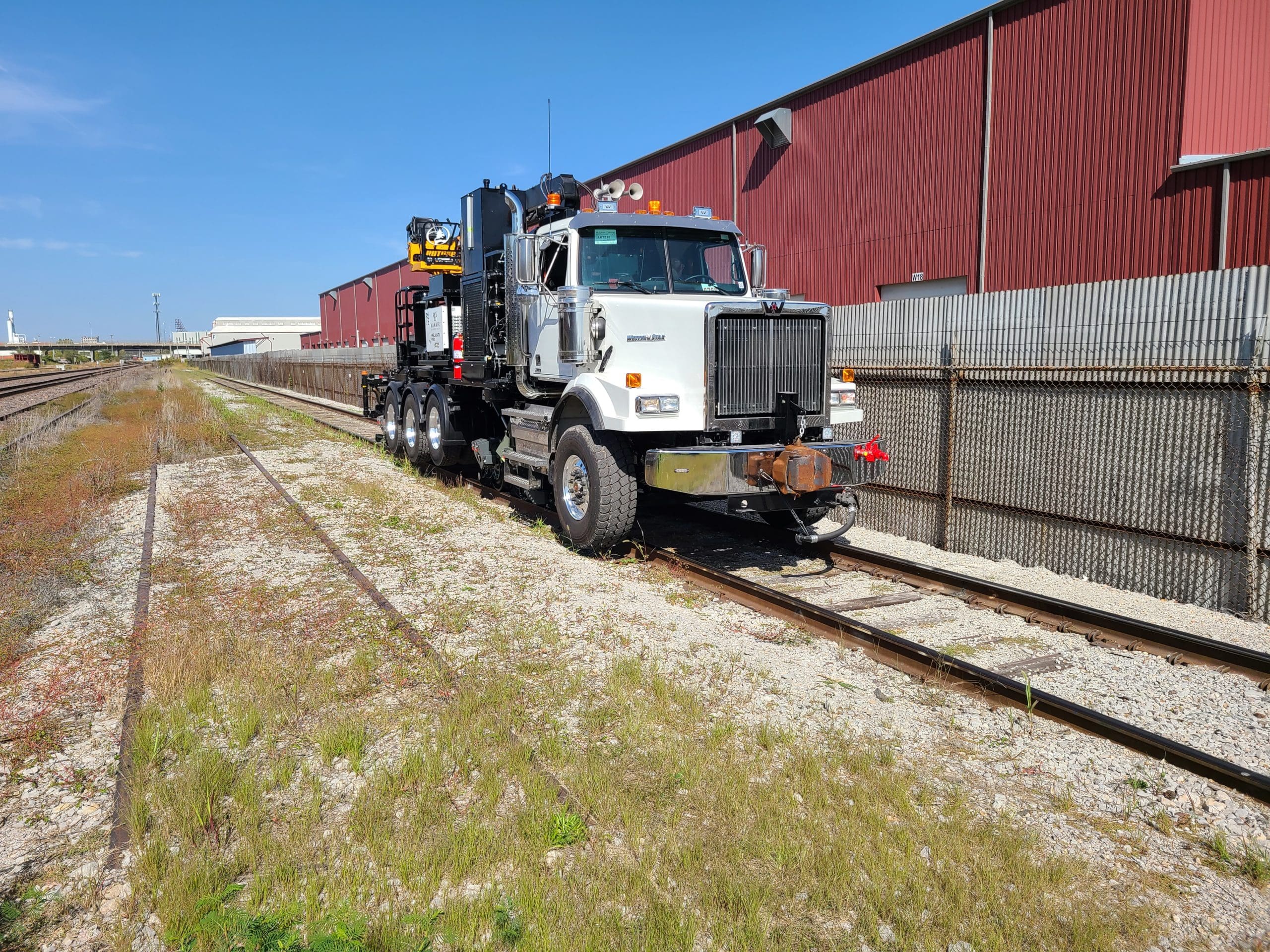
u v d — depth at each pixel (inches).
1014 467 291.6
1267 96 512.7
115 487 430.0
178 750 149.0
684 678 183.3
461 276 439.8
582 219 301.7
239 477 465.4
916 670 188.2
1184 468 241.8
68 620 225.8
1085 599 249.0
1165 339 245.1
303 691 175.0
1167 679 186.9
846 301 744.3
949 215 638.5
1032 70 569.3
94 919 106.7
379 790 133.3
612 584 262.5
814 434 289.1
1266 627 221.5
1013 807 133.6
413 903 107.7
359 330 1969.7
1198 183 481.7
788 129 788.6
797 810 130.3
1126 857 121.1
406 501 400.2
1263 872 116.4
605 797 130.7
